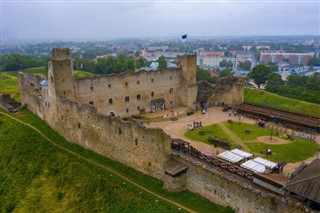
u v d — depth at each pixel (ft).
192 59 309.01
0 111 293.43
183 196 153.07
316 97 449.06
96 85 259.60
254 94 431.43
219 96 324.60
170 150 162.61
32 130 240.12
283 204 119.24
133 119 271.49
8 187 195.31
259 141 222.89
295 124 259.80
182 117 287.07
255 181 148.46
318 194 122.52
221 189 140.36
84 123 203.00
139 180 168.55
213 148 207.10
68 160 195.62
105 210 152.46
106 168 182.50
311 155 200.64
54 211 162.40
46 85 240.12
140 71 288.71
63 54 222.48
